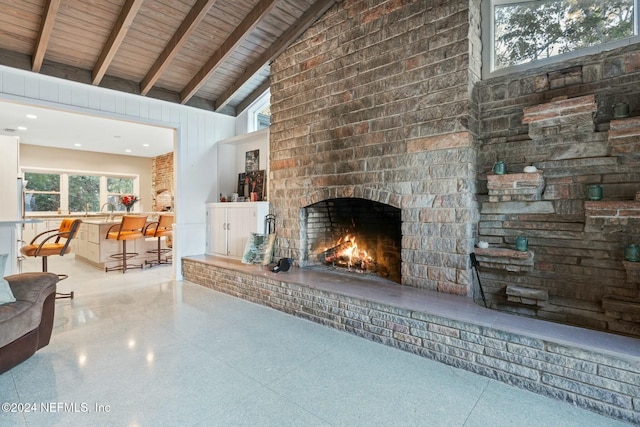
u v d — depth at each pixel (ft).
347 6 11.70
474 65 9.46
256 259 13.84
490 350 7.25
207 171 17.57
